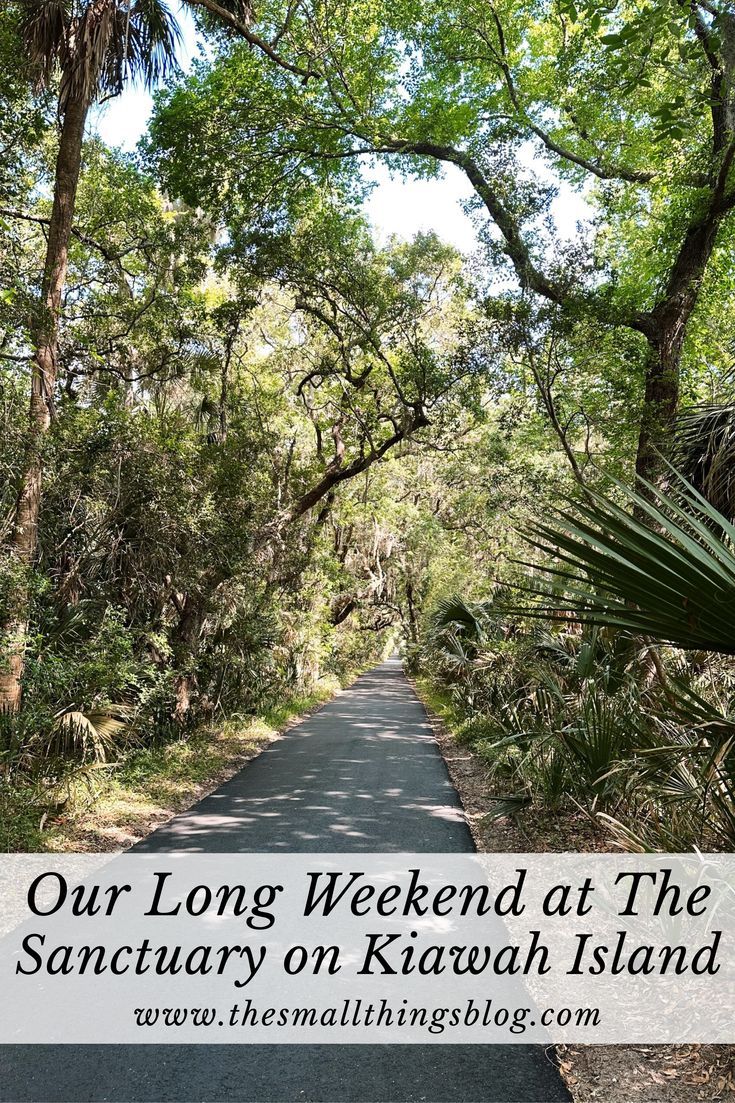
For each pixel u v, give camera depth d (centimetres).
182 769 1018
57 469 996
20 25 862
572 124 1272
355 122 1268
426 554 3388
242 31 1052
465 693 1535
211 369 1375
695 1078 322
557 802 700
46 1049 343
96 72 851
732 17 716
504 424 1412
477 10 1205
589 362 1167
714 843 400
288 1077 323
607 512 290
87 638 1008
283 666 1908
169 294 1403
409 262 1630
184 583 1211
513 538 2023
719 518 297
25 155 1075
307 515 2122
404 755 1237
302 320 2000
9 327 815
